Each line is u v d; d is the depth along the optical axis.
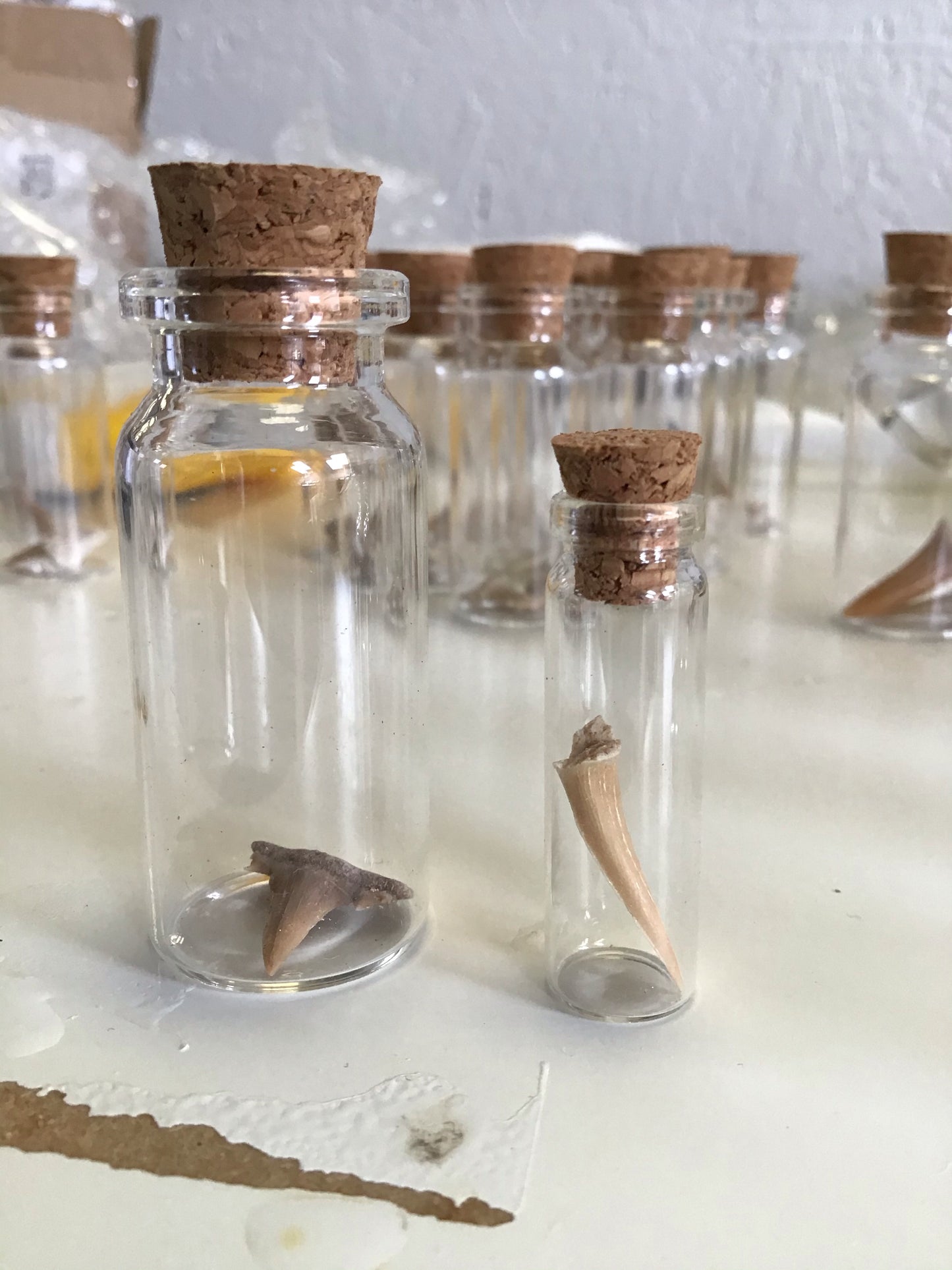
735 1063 0.07
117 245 0.24
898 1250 0.06
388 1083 0.07
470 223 0.26
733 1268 0.06
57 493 0.20
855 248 0.25
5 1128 0.07
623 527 0.08
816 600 0.18
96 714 0.14
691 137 0.25
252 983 0.08
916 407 0.18
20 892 0.10
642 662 0.08
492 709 0.14
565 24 0.24
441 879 0.10
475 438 0.18
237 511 0.09
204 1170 0.06
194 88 0.25
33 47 0.23
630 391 0.20
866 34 0.24
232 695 0.09
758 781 0.12
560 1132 0.07
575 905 0.08
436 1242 0.06
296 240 0.07
